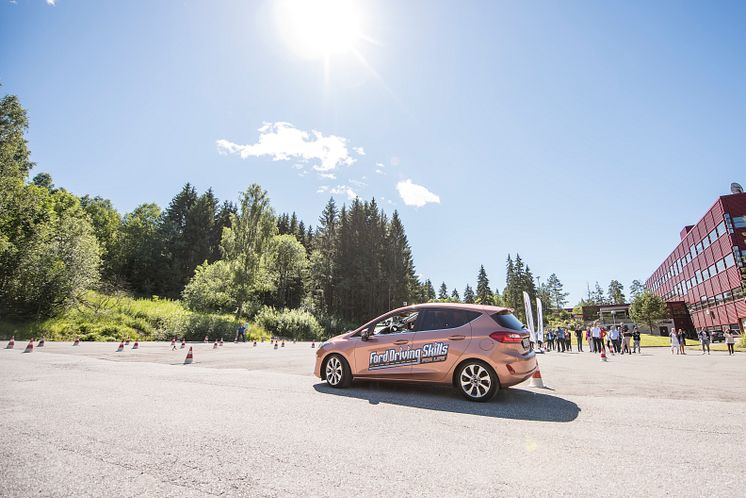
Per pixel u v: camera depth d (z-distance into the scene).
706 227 51.44
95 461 3.03
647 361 15.19
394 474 2.87
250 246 43.22
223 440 3.61
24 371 7.97
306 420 4.40
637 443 3.67
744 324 42.56
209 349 17.95
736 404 5.52
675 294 69.25
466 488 2.62
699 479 2.80
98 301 27.20
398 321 6.74
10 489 2.49
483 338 5.83
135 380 7.08
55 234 26.05
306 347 24.20
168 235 70.75
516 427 4.24
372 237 71.88
